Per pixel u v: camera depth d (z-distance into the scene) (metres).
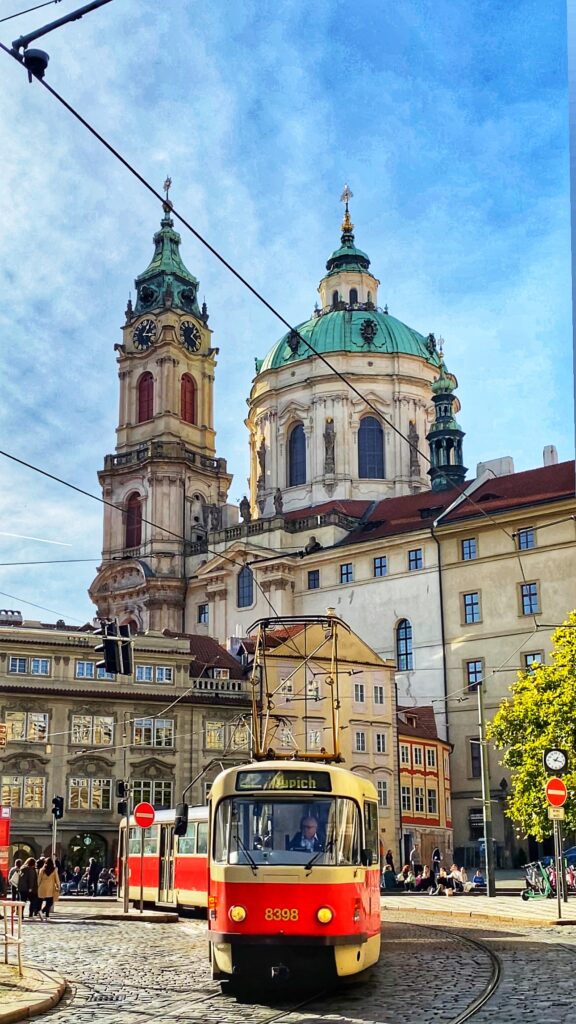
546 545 83.38
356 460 110.25
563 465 90.44
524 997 18.73
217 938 20.23
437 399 104.62
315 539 101.12
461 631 86.69
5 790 72.81
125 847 45.50
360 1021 16.66
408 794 79.00
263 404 116.88
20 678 74.88
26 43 15.79
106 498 118.62
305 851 20.56
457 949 27.47
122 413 119.94
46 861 40.88
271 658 70.12
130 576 113.62
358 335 113.94
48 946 29.64
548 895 49.22
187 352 119.69
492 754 82.44
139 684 78.12
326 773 21.55
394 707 78.75
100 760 75.44
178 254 124.88
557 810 39.56
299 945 19.83
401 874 64.69
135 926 37.72
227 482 119.44
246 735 79.81
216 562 105.81
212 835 21.31
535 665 57.50
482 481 95.75
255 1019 16.97
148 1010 18.06
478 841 81.88
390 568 92.69
